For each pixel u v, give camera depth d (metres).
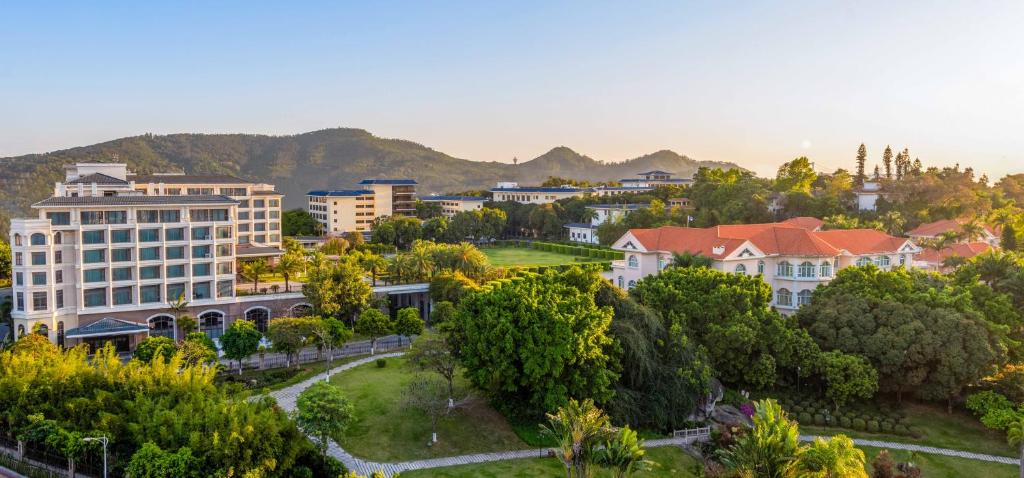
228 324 118.62
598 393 74.81
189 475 52.78
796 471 56.47
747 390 92.50
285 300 123.19
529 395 77.12
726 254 115.94
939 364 86.75
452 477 64.81
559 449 63.88
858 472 56.69
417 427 74.38
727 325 90.19
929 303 93.62
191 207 116.25
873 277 101.56
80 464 58.47
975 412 85.81
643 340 82.31
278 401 80.44
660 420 78.88
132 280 112.06
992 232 177.00
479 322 77.25
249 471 54.22
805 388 93.75
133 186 150.12
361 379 88.31
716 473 64.25
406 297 137.38
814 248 117.69
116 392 65.62
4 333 111.38
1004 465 76.25
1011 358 92.62
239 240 181.12
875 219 187.12
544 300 76.94
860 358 87.94
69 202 107.81
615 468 57.47
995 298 97.62
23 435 60.38
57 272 106.31
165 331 114.56
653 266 129.00
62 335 106.56
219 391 72.69
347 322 119.12
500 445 72.50
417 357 78.12
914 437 82.56
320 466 62.16
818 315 96.62
